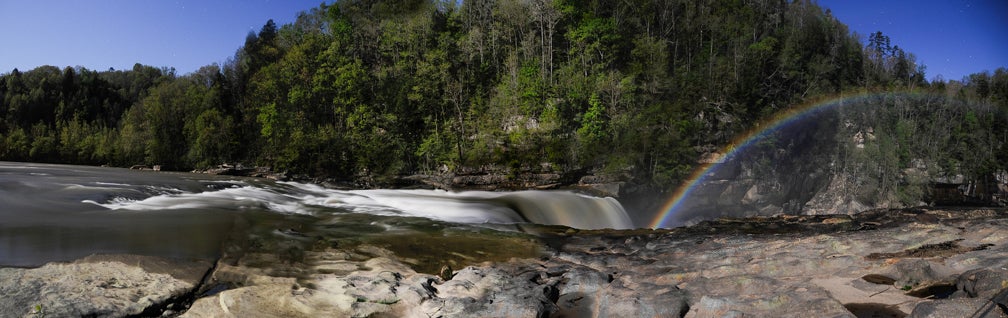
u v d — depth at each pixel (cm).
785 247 1389
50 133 8906
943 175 8231
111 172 4509
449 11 9644
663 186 5844
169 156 7244
